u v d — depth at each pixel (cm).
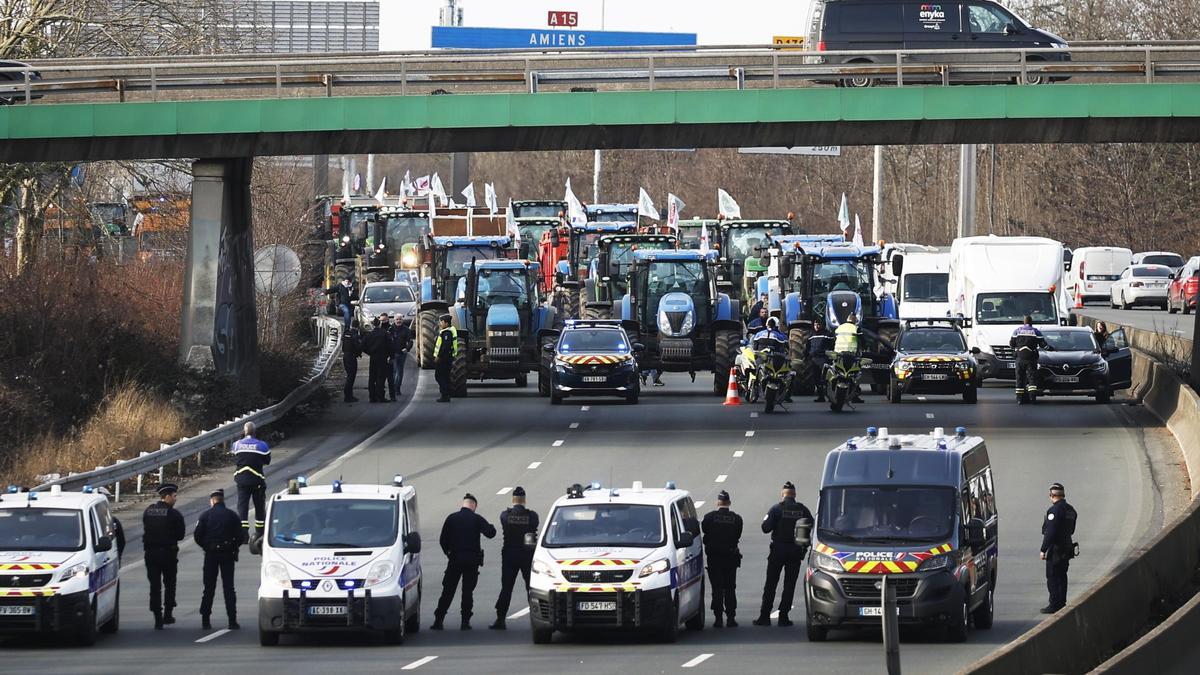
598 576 5625
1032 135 10581
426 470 9550
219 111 10650
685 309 12681
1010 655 4125
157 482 9281
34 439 9744
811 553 5700
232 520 6169
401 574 5753
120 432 9931
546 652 5531
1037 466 9369
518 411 11938
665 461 9662
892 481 5828
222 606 6688
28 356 10944
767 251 15362
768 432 10650
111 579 6009
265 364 12381
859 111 10550
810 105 10556
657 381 13675
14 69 10669
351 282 19162
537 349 13062
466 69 11544
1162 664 4647
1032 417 11219
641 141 10756
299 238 17212
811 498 8506
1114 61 11038
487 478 9256
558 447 10225
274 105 10662
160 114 10644
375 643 5794
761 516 8194
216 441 9919
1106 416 11262
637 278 13062
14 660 5434
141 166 14462
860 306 12962
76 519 5878
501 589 6612
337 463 9806
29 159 10719
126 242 15288
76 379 10869
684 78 11106
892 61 11900
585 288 16200
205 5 13975
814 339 12312
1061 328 12250
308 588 5634
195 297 11044
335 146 10831
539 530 6172
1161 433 10438
